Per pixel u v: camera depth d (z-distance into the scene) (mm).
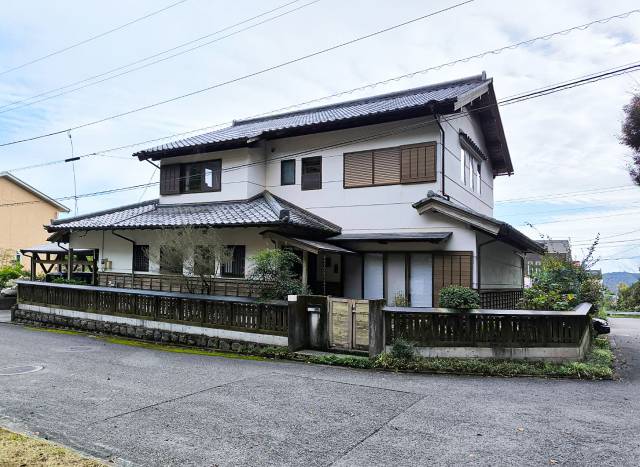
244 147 14047
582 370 7469
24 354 9289
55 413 5387
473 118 15227
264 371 7801
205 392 6371
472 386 6789
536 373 7500
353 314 8945
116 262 15375
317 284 13273
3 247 26453
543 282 10242
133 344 10781
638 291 31594
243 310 9859
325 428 4914
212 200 14609
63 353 9469
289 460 4082
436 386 6773
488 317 8102
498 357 8039
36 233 28547
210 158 14789
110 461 4031
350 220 12969
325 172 13531
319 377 7344
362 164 12930
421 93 15289
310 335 9453
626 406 5797
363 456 4176
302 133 13703
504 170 18719
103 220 15031
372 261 12664
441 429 4887
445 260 11531
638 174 9414
